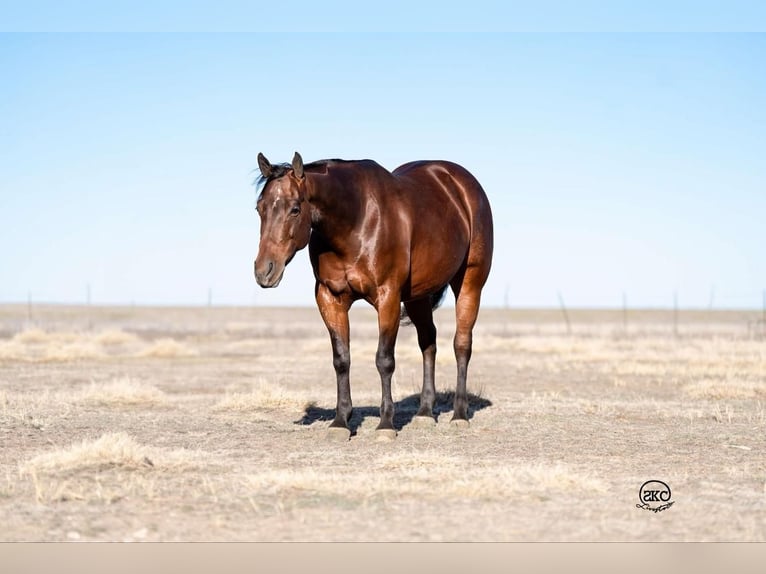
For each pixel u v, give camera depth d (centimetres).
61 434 1091
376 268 1052
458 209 1223
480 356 2809
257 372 2170
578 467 899
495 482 786
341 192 1014
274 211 959
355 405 1416
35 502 727
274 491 766
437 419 1264
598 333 4841
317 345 3175
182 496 752
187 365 2428
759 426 1202
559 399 1502
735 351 2788
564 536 643
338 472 862
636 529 663
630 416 1289
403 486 782
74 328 4912
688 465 917
